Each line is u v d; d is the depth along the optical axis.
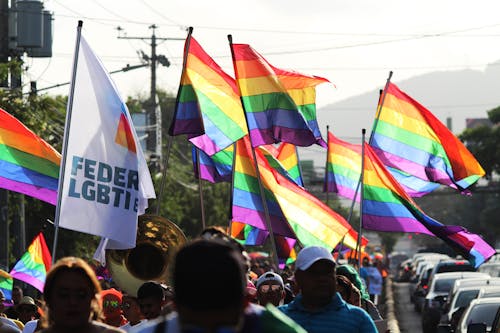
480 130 98.56
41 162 16.61
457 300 31.22
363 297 15.59
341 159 23.14
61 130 39.97
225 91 17.92
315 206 18.19
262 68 17.52
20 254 31.97
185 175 81.19
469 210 151.75
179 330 6.05
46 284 8.45
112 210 14.17
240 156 18.61
